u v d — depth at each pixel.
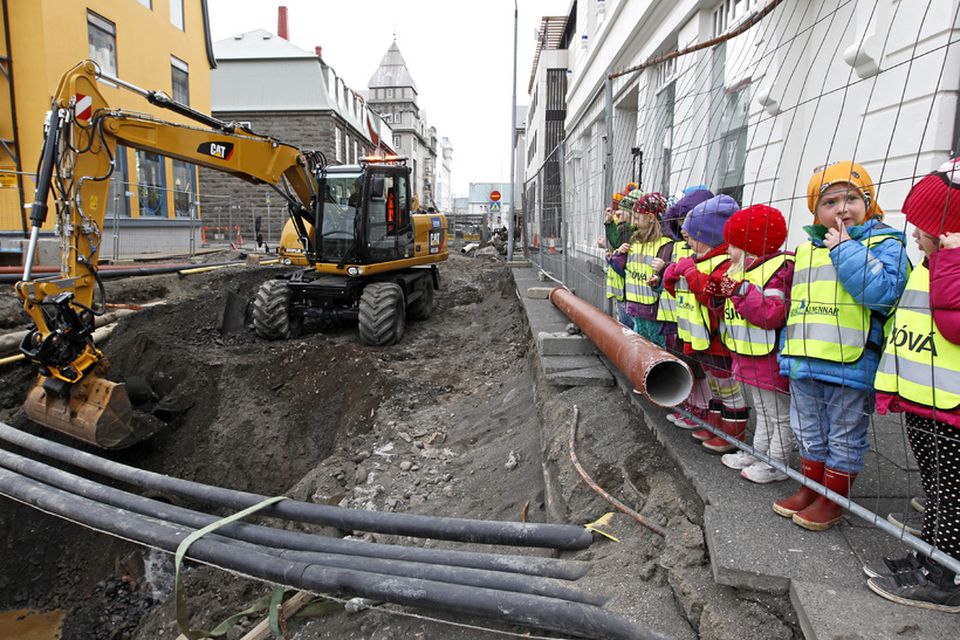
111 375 7.73
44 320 5.75
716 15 7.04
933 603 2.01
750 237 2.79
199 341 9.10
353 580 2.61
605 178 5.55
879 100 4.25
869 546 2.38
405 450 5.96
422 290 11.16
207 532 3.08
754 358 2.90
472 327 10.74
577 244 9.07
